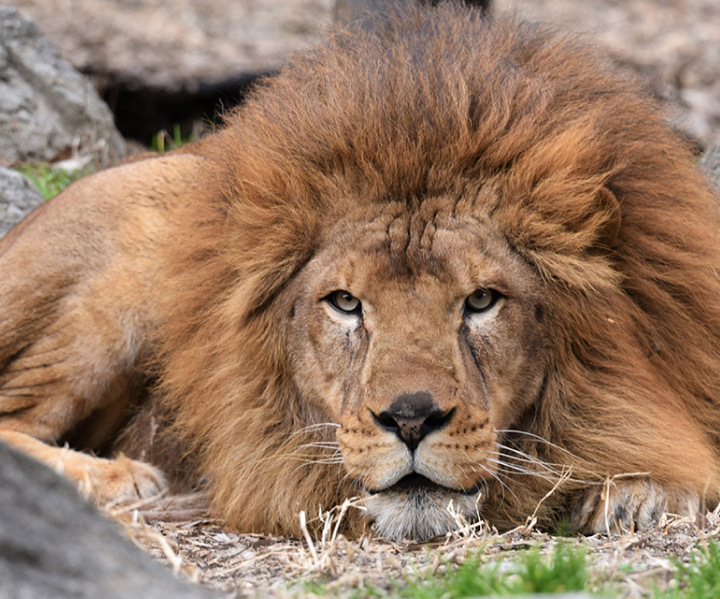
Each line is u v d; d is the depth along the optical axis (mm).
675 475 6938
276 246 7031
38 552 3492
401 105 6945
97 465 8219
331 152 7000
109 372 8562
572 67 7652
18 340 8477
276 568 6277
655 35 30406
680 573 5316
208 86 23312
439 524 6523
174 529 7488
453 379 6309
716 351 7539
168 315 7895
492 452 6480
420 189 6781
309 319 6941
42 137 16219
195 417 7730
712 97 24219
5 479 3600
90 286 8414
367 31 8172
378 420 6305
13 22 17047
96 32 28281
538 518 7109
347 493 7199
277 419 7434
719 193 9250
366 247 6684
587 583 4953
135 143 20016
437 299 6504
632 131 7410
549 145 6855
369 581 5523
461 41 7582
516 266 6730
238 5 33969
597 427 7059
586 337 6988
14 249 8641
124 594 3500
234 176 7461
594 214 6840
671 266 7332
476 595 4797
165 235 8328
